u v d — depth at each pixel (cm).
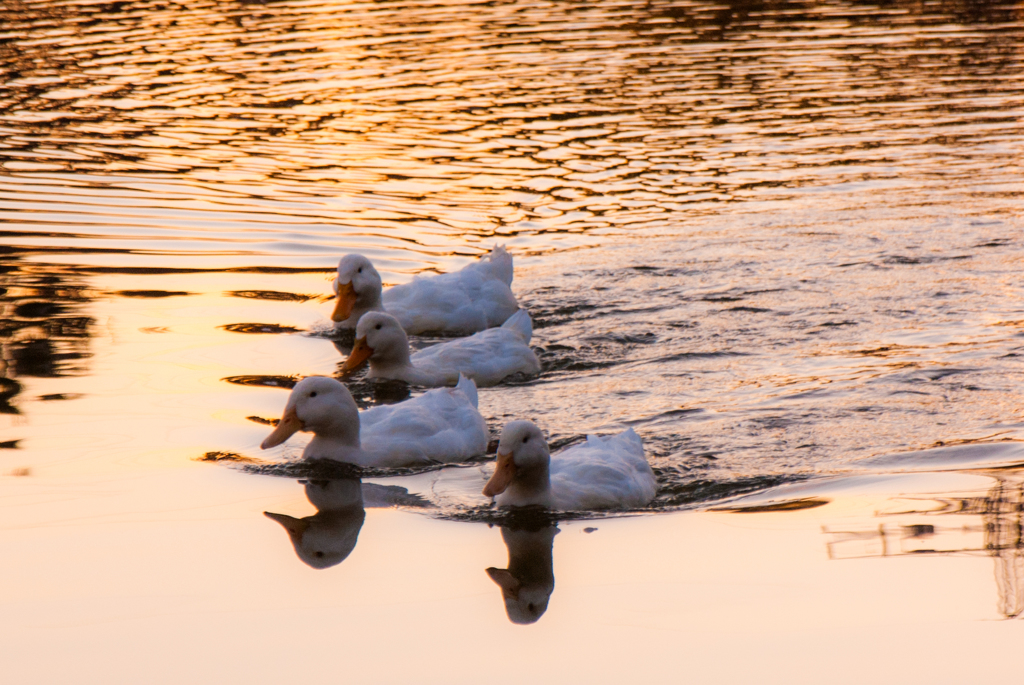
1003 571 909
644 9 3912
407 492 1081
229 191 2102
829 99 2806
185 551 948
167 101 2712
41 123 2519
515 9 3912
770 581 904
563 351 1457
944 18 3772
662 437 1194
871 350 1434
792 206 2064
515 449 1023
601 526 1011
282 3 3991
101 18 3672
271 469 1112
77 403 1244
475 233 1922
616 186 2169
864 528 987
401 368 1361
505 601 881
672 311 1590
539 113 2642
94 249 1786
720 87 2898
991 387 1303
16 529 974
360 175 2206
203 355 1407
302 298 1633
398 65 3084
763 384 1334
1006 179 2211
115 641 820
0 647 809
